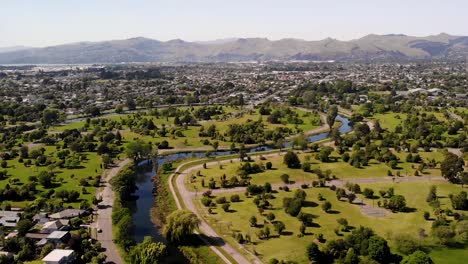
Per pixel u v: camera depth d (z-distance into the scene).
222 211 188.62
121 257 147.50
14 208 189.12
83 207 188.00
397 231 161.62
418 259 124.44
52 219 173.50
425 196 199.75
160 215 191.88
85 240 153.25
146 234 172.38
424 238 153.25
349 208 188.12
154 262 137.25
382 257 136.25
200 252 153.12
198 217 183.00
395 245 148.00
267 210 187.38
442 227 151.38
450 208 183.25
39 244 150.25
